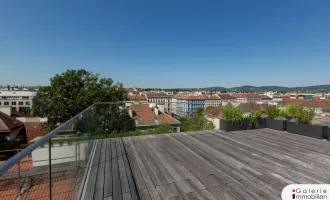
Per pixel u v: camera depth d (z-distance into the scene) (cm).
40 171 115
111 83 1333
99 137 443
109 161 287
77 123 208
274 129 525
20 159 78
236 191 201
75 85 1286
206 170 254
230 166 268
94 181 223
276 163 279
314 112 503
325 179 228
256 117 538
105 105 473
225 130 504
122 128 498
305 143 388
